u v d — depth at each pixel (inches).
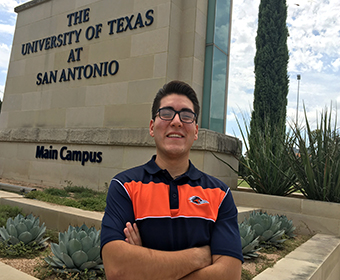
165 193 63.5
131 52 340.5
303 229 238.5
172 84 72.6
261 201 259.0
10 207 213.9
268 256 164.9
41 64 427.8
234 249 63.1
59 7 419.5
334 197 241.6
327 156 236.8
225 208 67.8
